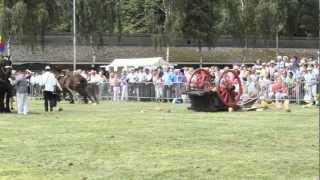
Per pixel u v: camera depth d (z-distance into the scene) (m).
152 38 103.56
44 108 45.44
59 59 112.81
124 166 18.08
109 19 98.12
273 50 127.69
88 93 54.94
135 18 135.12
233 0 102.56
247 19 105.06
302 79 49.12
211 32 99.38
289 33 142.00
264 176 16.50
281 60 66.19
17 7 82.44
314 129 28.30
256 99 44.78
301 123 31.50
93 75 61.72
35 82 66.00
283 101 47.97
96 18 97.12
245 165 18.22
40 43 89.06
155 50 109.81
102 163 18.64
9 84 40.22
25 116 37.19
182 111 41.56
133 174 16.84
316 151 21.09
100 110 43.03
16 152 20.98
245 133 26.62
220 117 35.78
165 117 35.94
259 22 105.69
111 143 23.25
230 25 102.88
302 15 146.12
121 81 59.50
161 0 104.00
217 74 47.38
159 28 100.12
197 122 32.28
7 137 25.36
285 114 38.09
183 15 96.31
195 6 97.31
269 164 18.38
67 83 53.62
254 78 48.69
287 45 132.25
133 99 58.69
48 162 18.86
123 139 24.52
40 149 21.69
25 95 39.75
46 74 42.59
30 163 18.69
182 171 17.27
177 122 32.31
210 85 42.41
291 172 17.08
